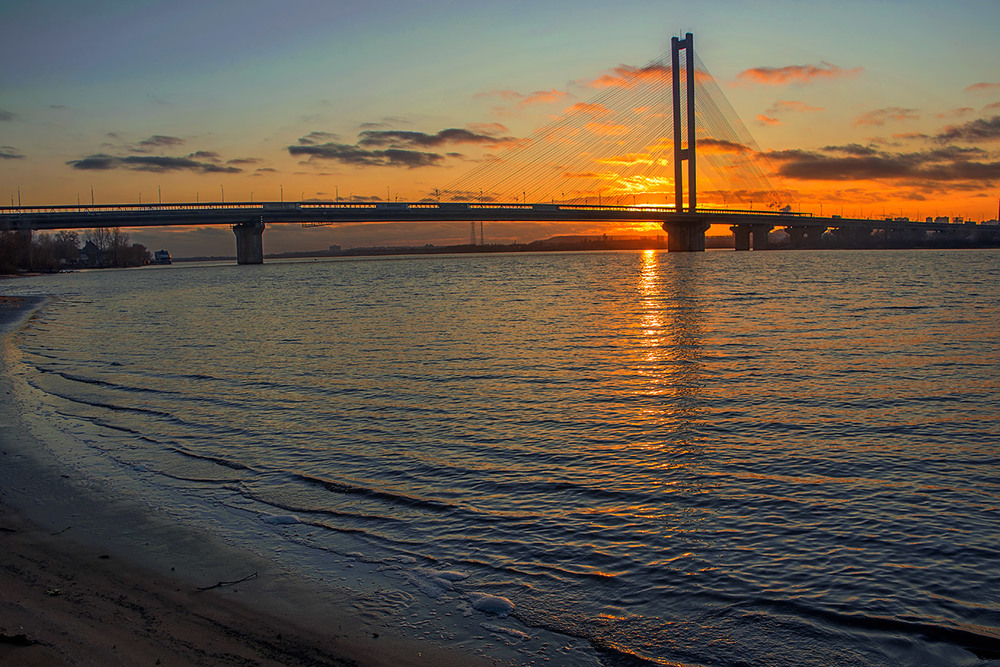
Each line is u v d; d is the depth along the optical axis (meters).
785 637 6.12
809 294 48.22
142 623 6.24
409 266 137.88
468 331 30.39
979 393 16.27
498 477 10.64
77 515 9.11
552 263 139.38
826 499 9.56
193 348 26.89
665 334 28.14
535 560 7.74
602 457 11.65
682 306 41.06
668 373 19.39
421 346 25.78
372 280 84.94
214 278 100.06
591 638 6.12
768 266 99.56
